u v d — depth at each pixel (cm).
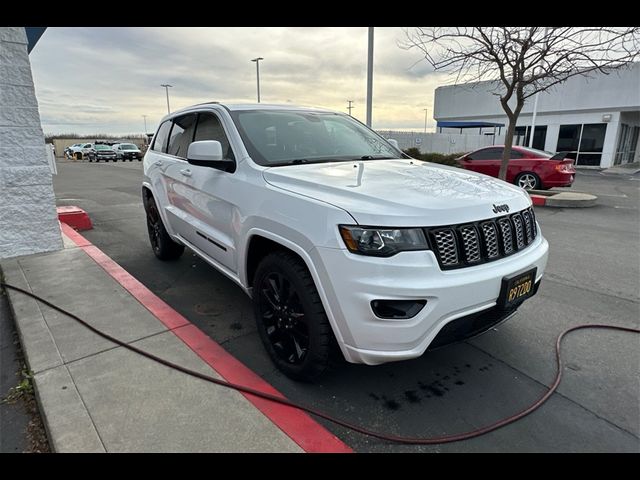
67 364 263
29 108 468
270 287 271
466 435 220
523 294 251
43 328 309
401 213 212
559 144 2356
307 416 222
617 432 225
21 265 450
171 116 461
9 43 450
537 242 282
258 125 331
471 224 229
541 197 1009
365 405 244
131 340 292
